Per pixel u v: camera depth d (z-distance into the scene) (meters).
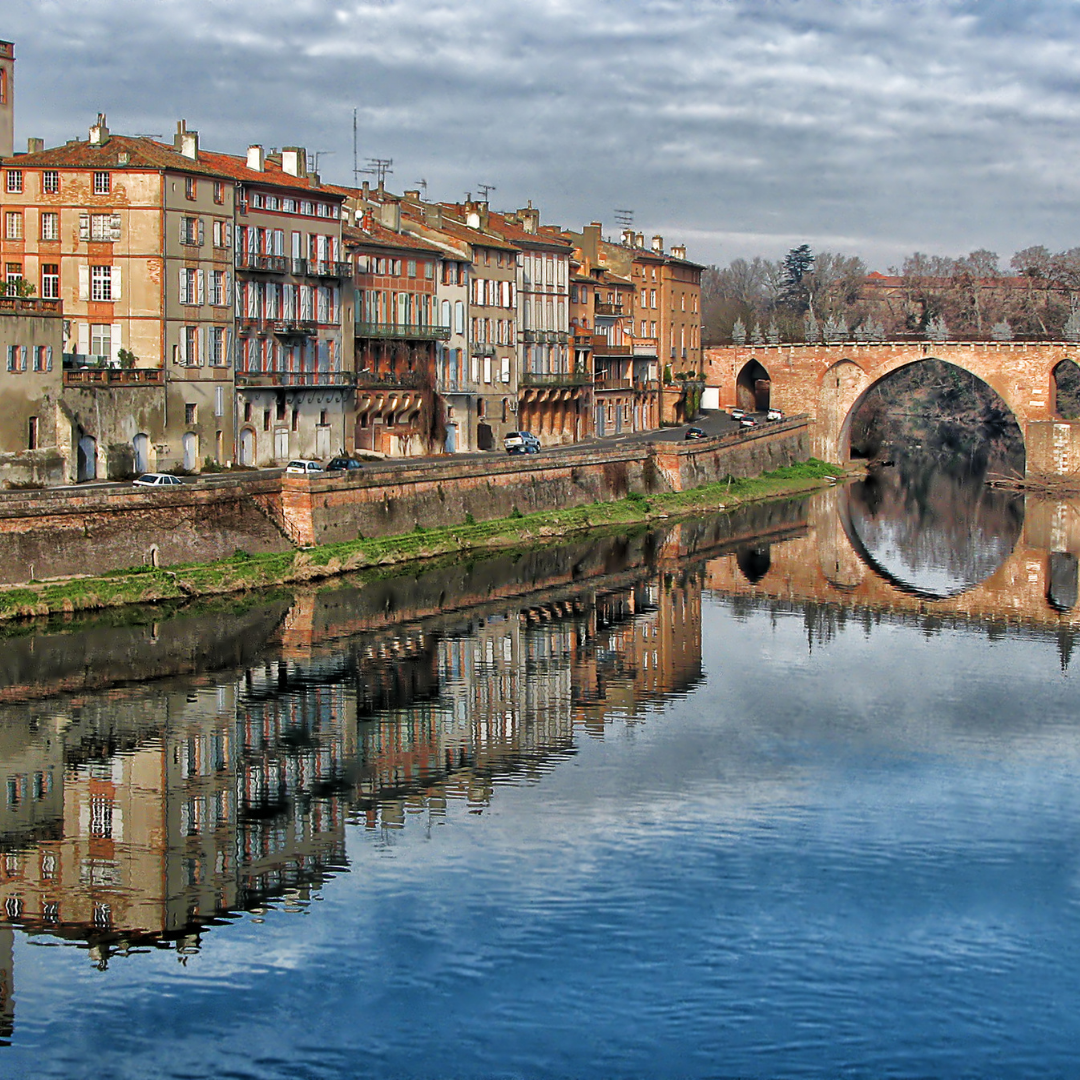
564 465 124.69
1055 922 45.91
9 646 72.94
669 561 110.12
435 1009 40.81
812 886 48.19
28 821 52.78
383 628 81.50
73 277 100.94
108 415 95.50
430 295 131.00
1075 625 88.56
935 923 45.72
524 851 50.84
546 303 151.62
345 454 114.25
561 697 69.44
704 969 42.88
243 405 107.88
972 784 57.88
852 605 94.50
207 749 60.59
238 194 106.88
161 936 44.66
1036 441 168.62
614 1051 38.91
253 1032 39.72
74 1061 38.50
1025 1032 39.97
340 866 49.47
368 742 62.06
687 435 153.25
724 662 77.25
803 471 173.38
